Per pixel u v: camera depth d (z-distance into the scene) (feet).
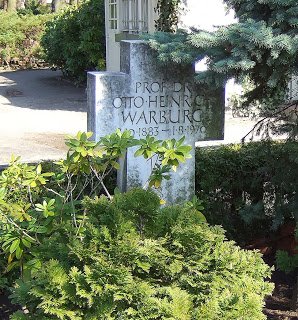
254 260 10.53
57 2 96.32
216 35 13.39
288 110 17.69
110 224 9.99
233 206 18.33
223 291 9.67
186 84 16.80
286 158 16.11
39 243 11.60
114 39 45.21
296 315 13.96
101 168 11.97
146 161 16.66
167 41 15.48
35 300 9.97
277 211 16.35
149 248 9.52
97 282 9.13
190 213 10.46
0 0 119.03
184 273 9.75
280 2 13.21
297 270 15.92
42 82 59.52
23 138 32.81
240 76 13.58
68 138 11.60
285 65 13.29
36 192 14.30
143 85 16.37
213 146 20.22
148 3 38.11
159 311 8.99
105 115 16.11
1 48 76.64
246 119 35.83
